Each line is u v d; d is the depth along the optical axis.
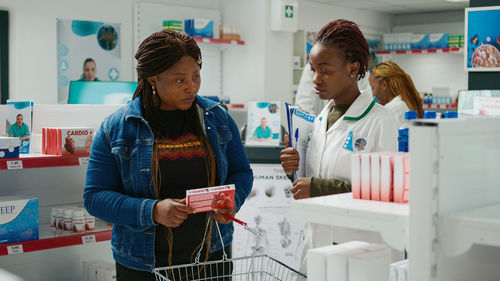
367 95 2.07
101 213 1.90
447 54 10.66
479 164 1.37
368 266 1.43
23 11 6.33
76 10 6.73
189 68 1.89
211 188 1.81
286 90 8.02
